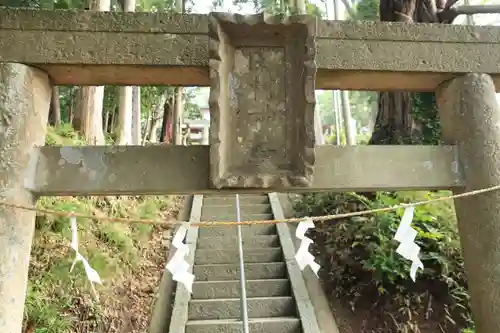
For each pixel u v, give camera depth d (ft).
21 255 7.18
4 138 7.30
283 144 7.88
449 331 13.35
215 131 7.38
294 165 7.71
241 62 8.13
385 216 15.76
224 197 25.00
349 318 14.52
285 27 7.87
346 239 16.85
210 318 14.96
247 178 7.35
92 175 7.63
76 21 8.02
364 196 18.75
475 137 8.29
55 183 7.55
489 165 8.09
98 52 7.94
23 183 7.34
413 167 8.29
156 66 8.08
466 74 8.61
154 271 17.83
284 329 14.01
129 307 15.07
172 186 7.66
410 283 14.51
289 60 8.10
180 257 6.73
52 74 8.28
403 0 20.43
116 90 39.17
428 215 15.70
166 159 7.79
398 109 20.57
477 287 7.88
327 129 69.41
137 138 38.29
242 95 8.04
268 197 24.43
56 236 15.49
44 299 13.21
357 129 70.03
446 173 8.35
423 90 9.53
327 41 8.41
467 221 8.16
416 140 19.74
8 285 6.86
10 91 7.52
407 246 7.39
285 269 17.20
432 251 14.90
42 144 8.07
